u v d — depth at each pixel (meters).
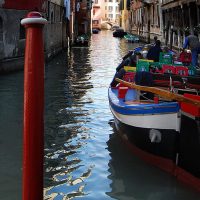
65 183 5.92
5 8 16.25
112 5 104.62
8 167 6.48
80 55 28.11
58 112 10.20
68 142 7.78
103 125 9.04
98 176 6.18
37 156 2.60
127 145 7.36
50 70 19.17
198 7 22.72
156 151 6.23
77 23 46.16
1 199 5.38
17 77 15.44
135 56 11.20
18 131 8.44
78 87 14.18
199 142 5.38
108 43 44.09
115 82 9.35
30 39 2.53
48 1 23.22
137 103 7.20
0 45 15.97
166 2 33.91
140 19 54.81
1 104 10.87
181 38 28.67
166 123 5.88
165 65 8.78
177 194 5.57
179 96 5.60
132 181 6.00
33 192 2.62
